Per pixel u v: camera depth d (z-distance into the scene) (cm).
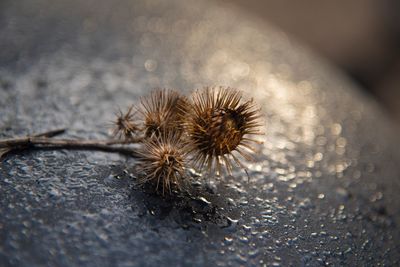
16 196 27
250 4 94
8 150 29
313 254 28
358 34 91
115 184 28
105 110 33
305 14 95
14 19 39
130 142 30
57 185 28
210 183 30
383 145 36
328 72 41
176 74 37
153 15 42
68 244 26
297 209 30
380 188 32
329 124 36
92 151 30
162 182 29
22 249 25
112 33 39
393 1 97
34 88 34
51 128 31
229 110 29
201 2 45
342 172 33
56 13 40
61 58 36
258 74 39
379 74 84
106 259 26
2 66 35
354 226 30
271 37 43
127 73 36
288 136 34
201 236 27
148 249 26
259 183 30
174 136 29
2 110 32
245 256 27
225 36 42
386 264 28
